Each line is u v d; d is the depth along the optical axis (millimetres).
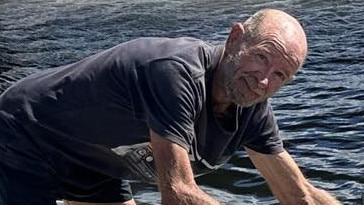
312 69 13984
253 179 8172
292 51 4348
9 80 15414
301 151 9203
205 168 4887
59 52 18594
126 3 27969
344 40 16969
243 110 4742
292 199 5188
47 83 4949
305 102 11578
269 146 5047
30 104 4961
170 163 4324
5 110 5043
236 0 26234
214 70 4484
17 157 5020
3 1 31750
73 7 28078
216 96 4523
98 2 28953
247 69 4359
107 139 4820
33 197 5031
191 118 4395
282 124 10398
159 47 4543
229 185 8070
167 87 4367
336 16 20969
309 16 21328
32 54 18516
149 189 7863
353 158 8852
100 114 4750
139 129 4680
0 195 5086
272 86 4398
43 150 4988
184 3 26578
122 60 4613
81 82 4777
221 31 19969
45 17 25891
